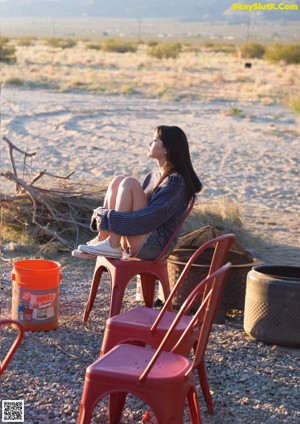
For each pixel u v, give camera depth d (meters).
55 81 35.72
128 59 59.97
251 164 15.81
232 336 6.19
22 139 18.03
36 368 5.33
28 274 5.99
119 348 4.34
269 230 10.31
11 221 9.05
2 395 4.86
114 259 6.06
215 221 9.40
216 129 21.30
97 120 22.12
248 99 30.81
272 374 5.45
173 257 6.83
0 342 5.75
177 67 51.50
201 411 4.82
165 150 6.04
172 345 4.68
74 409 4.72
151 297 6.35
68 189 9.43
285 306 5.91
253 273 6.12
